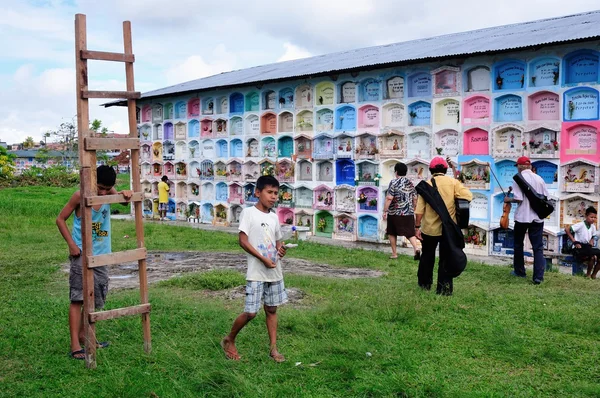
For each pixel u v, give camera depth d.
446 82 11.37
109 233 4.63
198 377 3.88
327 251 10.72
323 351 4.45
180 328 5.10
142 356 4.38
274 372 4.03
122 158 37.28
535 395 3.62
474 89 11.02
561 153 9.90
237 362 4.22
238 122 15.59
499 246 10.76
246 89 15.19
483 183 10.84
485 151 10.95
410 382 3.80
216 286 6.96
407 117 11.95
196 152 16.80
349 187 12.93
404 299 5.88
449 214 6.41
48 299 6.38
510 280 7.58
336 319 5.25
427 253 6.71
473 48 10.71
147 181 18.59
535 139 10.32
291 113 14.14
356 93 12.79
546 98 10.22
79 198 4.38
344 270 8.72
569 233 8.72
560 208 9.98
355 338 4.65
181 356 4.32
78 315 4.47
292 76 13.20
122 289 7.20
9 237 12.20
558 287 7.05
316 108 13.59
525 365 4.16
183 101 17.14
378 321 5.29
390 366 4.11
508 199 7.76
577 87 9.70
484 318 5.38
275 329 4.36
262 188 4.32
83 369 4.16
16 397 3.70
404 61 11.09
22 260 9.27
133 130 4.23
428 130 11.55
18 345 4.70
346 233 13.09
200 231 14.12
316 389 3.76
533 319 5.36
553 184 10.12
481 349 4.50
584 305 5.91
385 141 12.43
